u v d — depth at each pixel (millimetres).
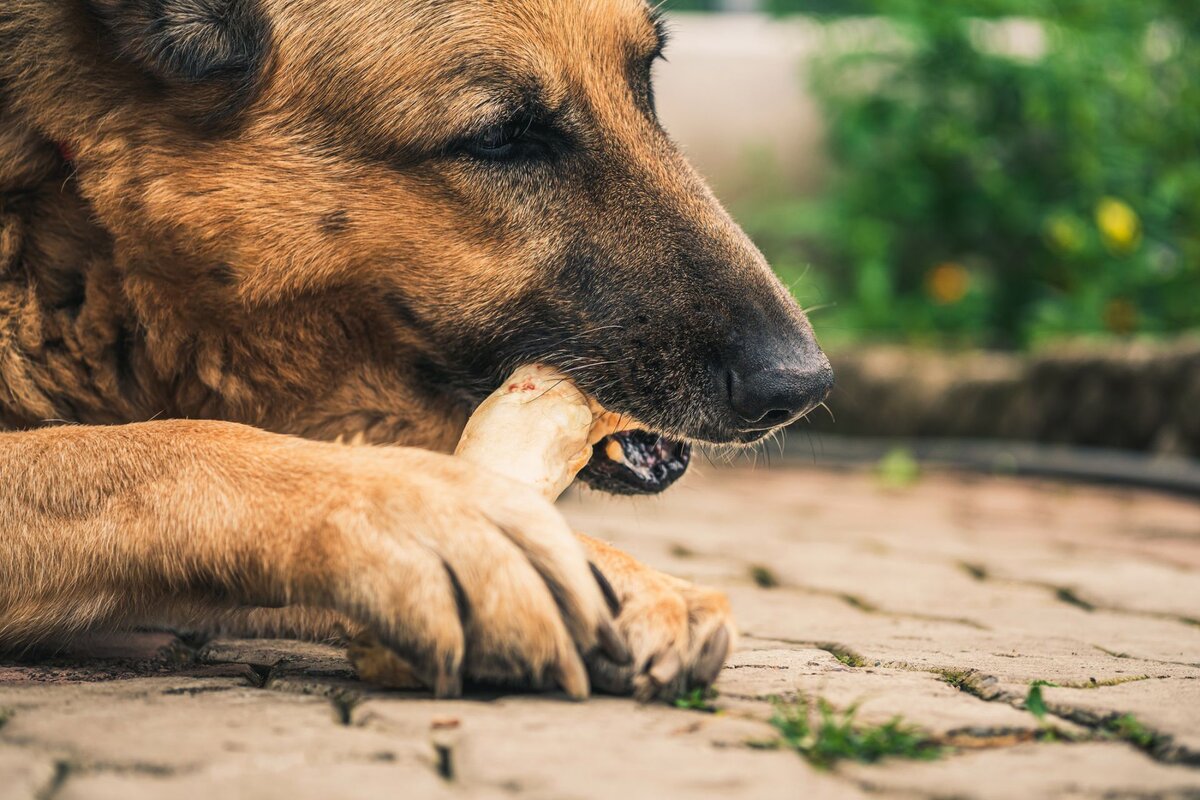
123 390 904
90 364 896
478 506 760
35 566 803
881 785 683
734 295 899
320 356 912
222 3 878
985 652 870
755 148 2291
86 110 878
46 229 885
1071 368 1758
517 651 746
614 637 756
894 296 2182
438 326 909
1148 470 1594
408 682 771
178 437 810
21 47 874
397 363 923
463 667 752
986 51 2086
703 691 768
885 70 2213
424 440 943
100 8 867
